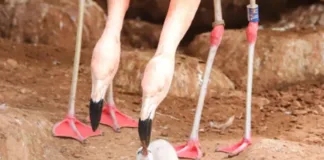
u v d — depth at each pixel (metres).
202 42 15.20
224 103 12.25
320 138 9.95
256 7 8.51
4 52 14.64
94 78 7.28
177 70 12.70
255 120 11.15
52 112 10.09
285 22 16.25
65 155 8.38
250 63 8.65
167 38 6.98
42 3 16.80
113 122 9.63
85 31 16.81
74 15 16.84
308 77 13.91
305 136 10.04
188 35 18.08
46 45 16.16
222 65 14.23
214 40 8.40
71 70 13.99
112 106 9.79
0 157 7.22
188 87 12.59
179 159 8.45
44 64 14.32
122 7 7.88
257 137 9.73
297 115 11.44
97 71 7.26
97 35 17.11
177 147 8.61
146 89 6.42
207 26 17.84
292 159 8.26
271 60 13.98
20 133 7.86
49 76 13.26
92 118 7.27
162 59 6.68
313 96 12.84
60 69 14.01
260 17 16.91
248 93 8.70
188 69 12.82
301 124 10.81
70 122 9.07
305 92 13.23
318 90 13.28
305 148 8.77
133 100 12.01
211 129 10.45
